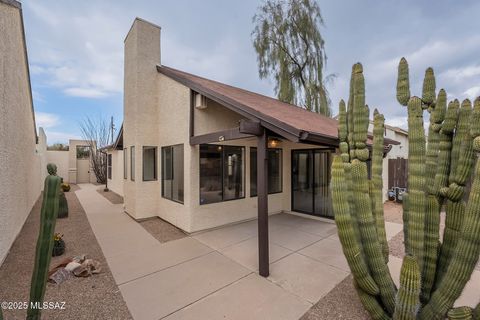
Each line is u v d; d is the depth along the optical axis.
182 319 3.02
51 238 2.51
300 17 13.43
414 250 2.54
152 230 6.80
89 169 22.16
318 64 13.72
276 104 7.92
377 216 2.94
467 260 2.11
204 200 6.63
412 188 2.56
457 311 2.24
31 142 9.70
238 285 3.79
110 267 4.45
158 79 8.36
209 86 6.36
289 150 8.83
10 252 5.12
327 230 6.63
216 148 6.94
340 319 2.97
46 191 2.51
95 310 3.20
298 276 4.06
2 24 4.97
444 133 2.66
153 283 3.88
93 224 7.47
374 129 3.06
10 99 5.53
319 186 8.01
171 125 7.43
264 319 3.00
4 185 4.78
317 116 9.13
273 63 13.84
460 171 2.40
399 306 2.28
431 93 2.74
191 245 5.55
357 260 2.50
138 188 7.91
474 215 2.05
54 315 3.09
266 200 4.12
